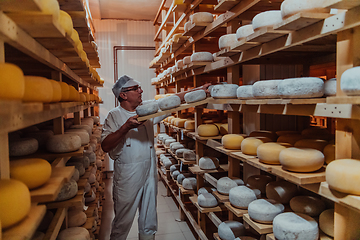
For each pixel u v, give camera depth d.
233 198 1.62
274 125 2.27
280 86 1.15
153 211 2.23
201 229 2.38
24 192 0.71
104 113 5.34
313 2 0.98
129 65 5.40
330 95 1.05
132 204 2.15
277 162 1.30
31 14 0.76
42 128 1.98
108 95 5.34
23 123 0.70
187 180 2.73
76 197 1.40
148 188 2.21
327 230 1.18
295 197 1.47
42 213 0.77
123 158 2.12
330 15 0.96
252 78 2.33
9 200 0.66
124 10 4.84
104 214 3.30
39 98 0.84
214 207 2.18
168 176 3.87
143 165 2.16
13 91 0.61
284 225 1.17
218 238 1.88
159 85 4.81
